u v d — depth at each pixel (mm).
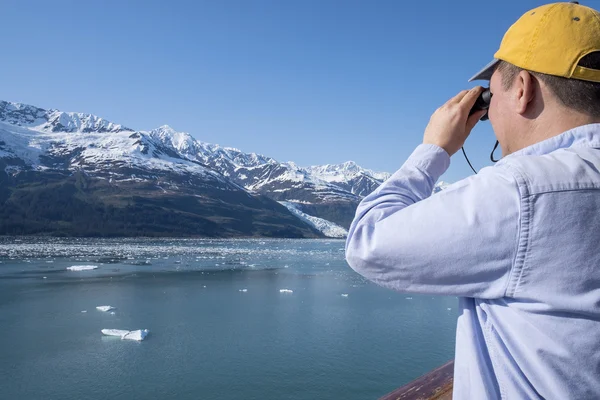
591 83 1136
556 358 1027
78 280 48406
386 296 40375
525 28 1216
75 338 25594
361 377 20266
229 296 40219
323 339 26094
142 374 20281
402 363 22125
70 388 18688
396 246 1161
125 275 53375
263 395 18266
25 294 39469
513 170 1123
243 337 26359
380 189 1355
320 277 54469
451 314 32656
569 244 1041
